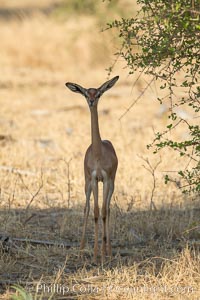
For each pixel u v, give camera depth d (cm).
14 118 3331
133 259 1602
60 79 4338
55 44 4953
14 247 1670
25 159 2558
